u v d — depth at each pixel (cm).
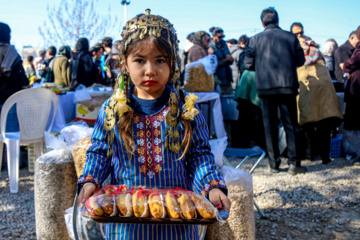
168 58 133
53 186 249
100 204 123
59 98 497
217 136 518
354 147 541
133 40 131
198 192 138
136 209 122
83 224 182
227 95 639
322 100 497
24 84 488
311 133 546
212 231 235
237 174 240
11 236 291
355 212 341
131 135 134
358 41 503
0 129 404
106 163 140
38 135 417
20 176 463
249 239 235
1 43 468
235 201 231
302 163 537
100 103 518
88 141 251
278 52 452
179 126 136
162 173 135
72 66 633
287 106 464
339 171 486
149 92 139
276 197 381
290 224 315
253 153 331
